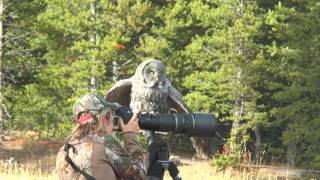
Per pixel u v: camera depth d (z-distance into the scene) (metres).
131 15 39.47
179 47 48.78
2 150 42.00
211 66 41.12
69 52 40.50
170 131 5.53
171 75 42.12
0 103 36.59
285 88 37.16
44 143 45.59
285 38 37.66
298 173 35.19
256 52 39.44
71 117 40.31
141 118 5.38
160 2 51.00
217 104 39.91
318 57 36.81
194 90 47.19
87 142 4.66
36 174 16.14
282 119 37.78
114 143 4.72
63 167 4.67
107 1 39.19
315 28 36.81
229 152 33.66
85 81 39.12
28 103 38.72
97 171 4.58
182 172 18.55
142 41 40.72
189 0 47.66
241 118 37.91
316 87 36.38
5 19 37.28
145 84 9.77
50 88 38.66
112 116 4.83
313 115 36.88
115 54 39.53
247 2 38.78
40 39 40.44
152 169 5.62
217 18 39.78
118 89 10.21
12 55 37.09
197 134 5.56
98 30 39.19
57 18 40.53
